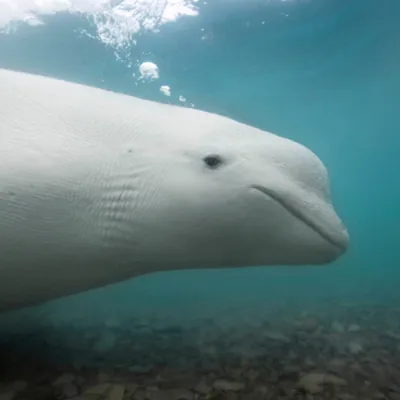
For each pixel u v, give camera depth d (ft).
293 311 5.89
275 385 2.64
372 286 10.73
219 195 2.48
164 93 14.33
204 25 10.64
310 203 2.55
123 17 9.75
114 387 2.61
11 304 2.77
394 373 2.88
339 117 21.21
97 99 2.65
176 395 2.51
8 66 11.49
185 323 4.75
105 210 2.50
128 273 2.77
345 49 12.81
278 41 11.75
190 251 2.65
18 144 2.43
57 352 3.33
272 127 22.03
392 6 10.47
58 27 9.80
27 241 2.46
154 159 2.52
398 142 27.76
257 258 2.70
